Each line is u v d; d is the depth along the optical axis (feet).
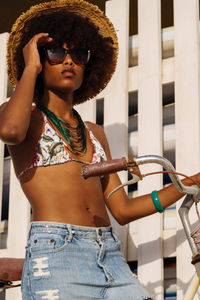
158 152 8.96
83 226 6.97
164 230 8.71
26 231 9.52
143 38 9.57
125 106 9.47
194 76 8.97
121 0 9.98
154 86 9.26
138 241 8.70
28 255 6.82
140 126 9.19
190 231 7.06
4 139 6.81
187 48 9.16
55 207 7.03
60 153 7.25
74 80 7.70
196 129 8.74
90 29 8.28
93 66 8.63
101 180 8.12
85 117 9.69
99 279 6.70
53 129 7.41
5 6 15.05
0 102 10.43
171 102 10.27
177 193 7.66
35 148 7.25
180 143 8.80
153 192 7.80
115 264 7.00
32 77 7.21
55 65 7.65
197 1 9.33
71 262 6.67
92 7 8.45
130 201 7.94
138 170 6.39
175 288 8.73
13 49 8.34
